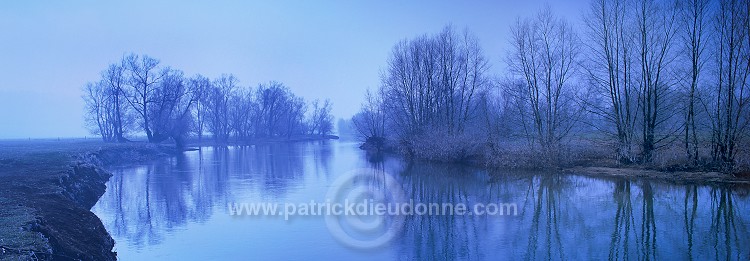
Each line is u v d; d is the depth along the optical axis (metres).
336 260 14.33
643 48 31.06
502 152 36.59
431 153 43.34
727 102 27.45
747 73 26.59
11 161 27.80
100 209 21.89
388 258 14.67
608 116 33.66
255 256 14.70
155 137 65.25
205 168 40.09
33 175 22.31
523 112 37.69
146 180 31.91
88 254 12.83
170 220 19.50
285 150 69.19
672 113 31.02
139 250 15.35
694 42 28.91
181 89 67.19
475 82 46.44
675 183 26.48
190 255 14.83
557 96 36.44
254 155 57.31
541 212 20.70
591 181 28.64
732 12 27.22
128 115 69.31
